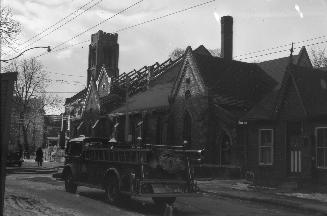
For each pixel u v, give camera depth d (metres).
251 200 17.20
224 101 32.59
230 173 28.91
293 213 14.30
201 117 32.94
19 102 65.75
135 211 13.60
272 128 23.14
